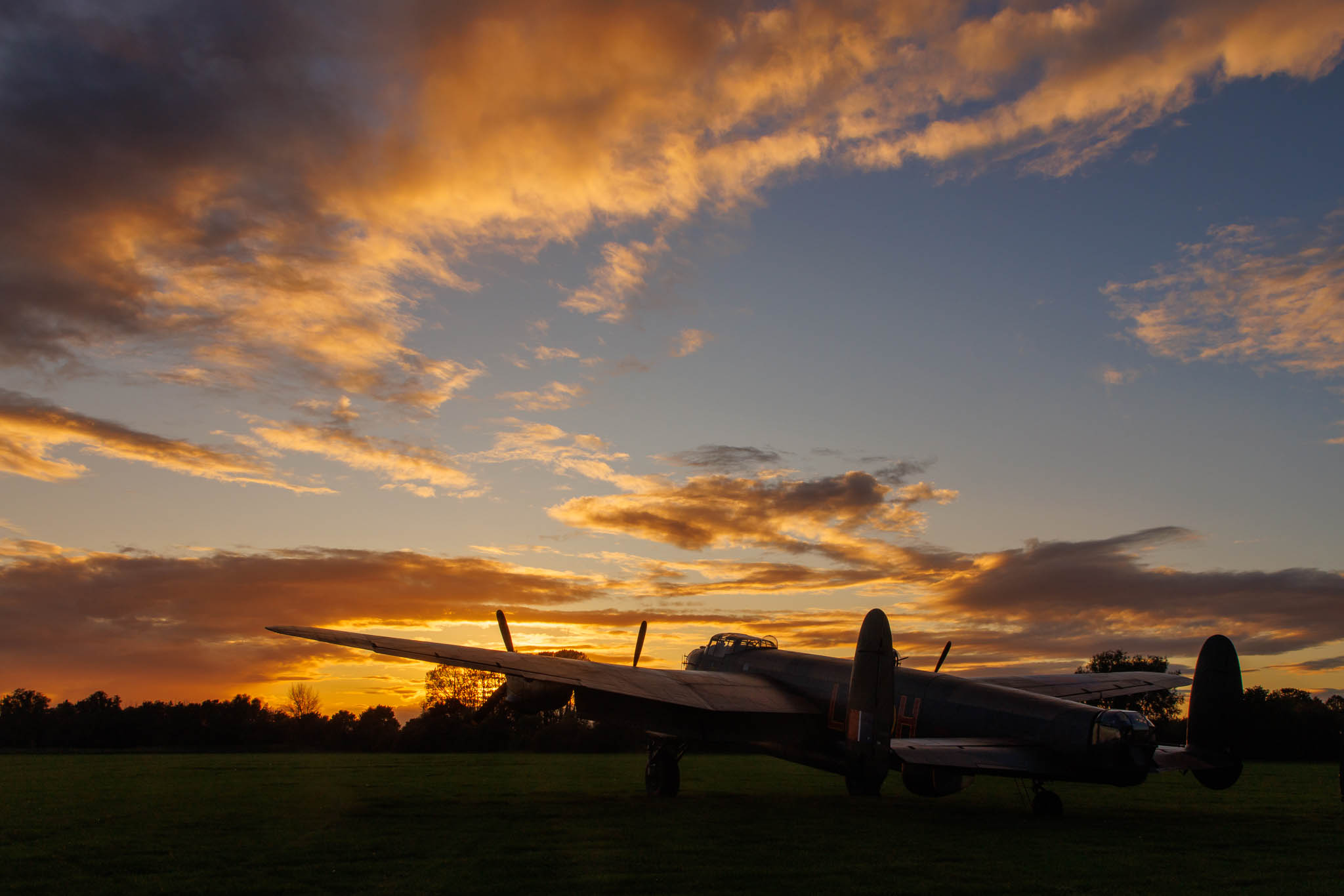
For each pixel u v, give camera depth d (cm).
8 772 2727
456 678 5275
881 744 1400
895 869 1009
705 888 901
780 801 1811
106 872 988
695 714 1833
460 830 1312
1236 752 1588
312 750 6053
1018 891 893
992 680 2000
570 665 1648
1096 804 1847
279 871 988
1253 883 946
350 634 1526
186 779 2352
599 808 1631
